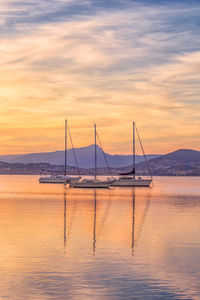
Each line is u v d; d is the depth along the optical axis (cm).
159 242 3066
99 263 2444
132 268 2338
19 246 2895
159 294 1930
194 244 2986
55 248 2845
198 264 2427
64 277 2167
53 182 17488
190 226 3897
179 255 2644
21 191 11138
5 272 2248
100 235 3372
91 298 1875
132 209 5728
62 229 3688
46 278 2150
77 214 5000
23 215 4850
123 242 3069
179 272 2262
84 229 3691
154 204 6644
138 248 2855
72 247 2880
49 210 5541
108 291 1964
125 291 1966
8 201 7356
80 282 2088
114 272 2258
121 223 4125
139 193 9994
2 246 2886
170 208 5884
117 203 6838
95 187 12294
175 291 1969
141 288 2006
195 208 5884
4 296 1889
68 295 1909
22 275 2198
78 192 10425
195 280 2127
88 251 2756
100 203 6831
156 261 2494
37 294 1917
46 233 3450
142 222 4206
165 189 12400
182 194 9700
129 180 13038
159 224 4050
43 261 2483
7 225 3928
